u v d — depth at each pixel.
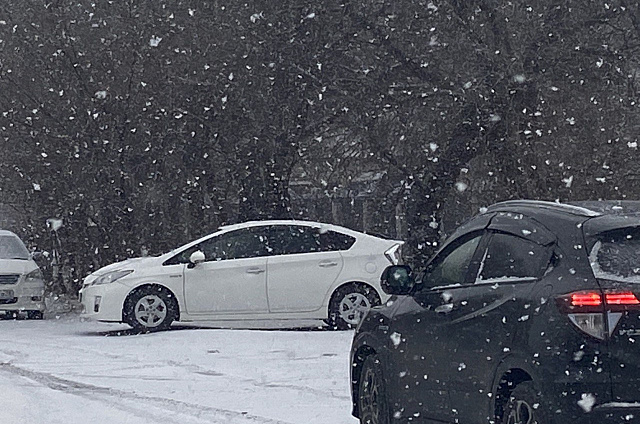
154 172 23.75
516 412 6.01
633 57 20.17
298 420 8.45
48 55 22.28
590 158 19.91
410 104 21.38
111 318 15.75
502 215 6.84
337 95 21.64
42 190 23.86
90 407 9.16
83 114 22.39
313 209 29.44
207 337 14.75
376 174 26.11
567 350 5.69
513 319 6.10
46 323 18.86
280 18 20.75
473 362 6.43
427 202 22.20
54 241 26.84
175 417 8.63
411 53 20.86
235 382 10.61
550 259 6.12
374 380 7.81
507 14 19.72
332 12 20.58
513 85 19.20
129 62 22.05
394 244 16.28
